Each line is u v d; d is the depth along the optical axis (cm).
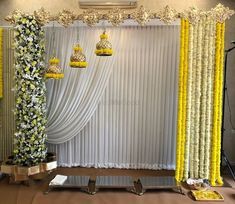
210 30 293
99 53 275
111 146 358
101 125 355
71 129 351
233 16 356
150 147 354
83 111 348
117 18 286
